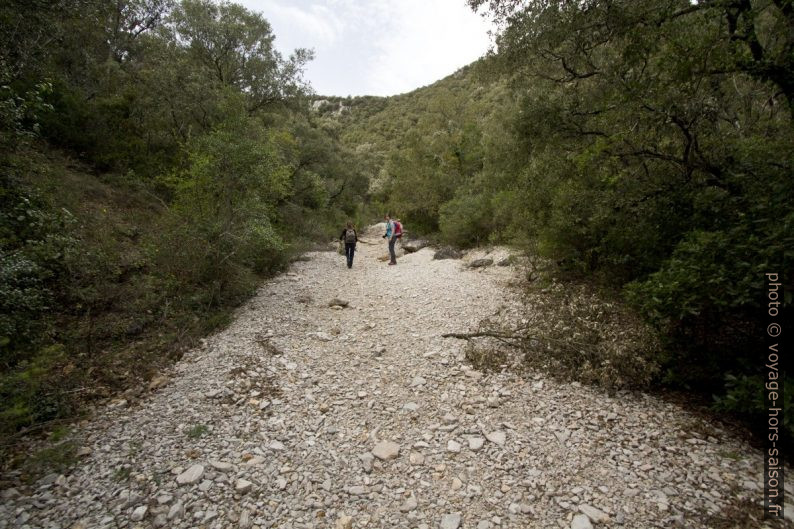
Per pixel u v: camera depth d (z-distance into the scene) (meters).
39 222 5.18
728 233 3.84
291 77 16.55
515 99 9.57
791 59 4.45
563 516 2.60
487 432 3.60
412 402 4.23
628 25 5.50
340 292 9.34
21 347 4.23
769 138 5.20
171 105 12.68
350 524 2.57
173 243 7.18
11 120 4.88
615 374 4.25
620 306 5.68
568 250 7.87
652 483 2.88
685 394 4.23
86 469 3.11
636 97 5.21
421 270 11.98
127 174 10.69
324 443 3.52
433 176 22.08
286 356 5.41
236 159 7.41
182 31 14.30
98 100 12.04
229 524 2.59
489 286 9.06
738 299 3.29
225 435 3.62
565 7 6.16
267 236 7.72
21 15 6.50
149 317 5.93
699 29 4.75
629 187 5.98
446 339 5.99
